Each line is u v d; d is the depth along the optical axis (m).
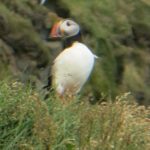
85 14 27.75
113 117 8.85
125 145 8.66
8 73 17.89
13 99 9.07
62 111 9.20
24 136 8.68
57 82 13.09
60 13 27.03
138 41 30.80
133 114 9.60
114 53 28.08
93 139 8.71
